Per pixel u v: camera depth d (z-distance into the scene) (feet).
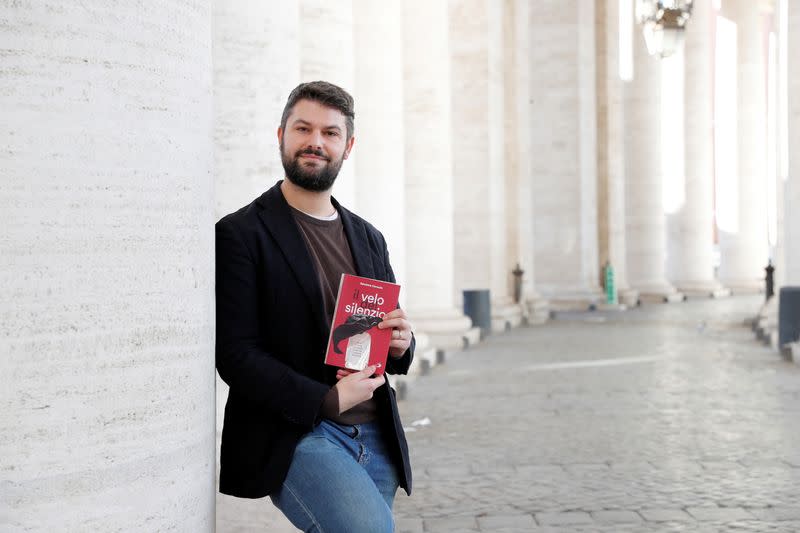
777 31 68.23
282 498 12.09
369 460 12.90
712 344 70.54
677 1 55.26
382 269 13.66
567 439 35.99
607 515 25.70
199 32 11.20
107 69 10.02
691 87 140.26
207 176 11.46
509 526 24.70
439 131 63.16
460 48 81.76
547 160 106.01
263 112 22.40
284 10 22.76
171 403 10.75
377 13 48.14
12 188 9.51
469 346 68.85
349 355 12.37
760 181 151.33
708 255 140.77
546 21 105.29
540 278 107.24
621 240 117.29
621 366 57.88
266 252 12.46
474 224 82.38
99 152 9.96
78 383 9.87
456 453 33.65
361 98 48.06
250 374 11.96
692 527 24.58
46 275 9.66
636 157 128.77
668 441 35.58
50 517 9.74
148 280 10.43
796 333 62.54
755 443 35.09
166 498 10.73
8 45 9.54
